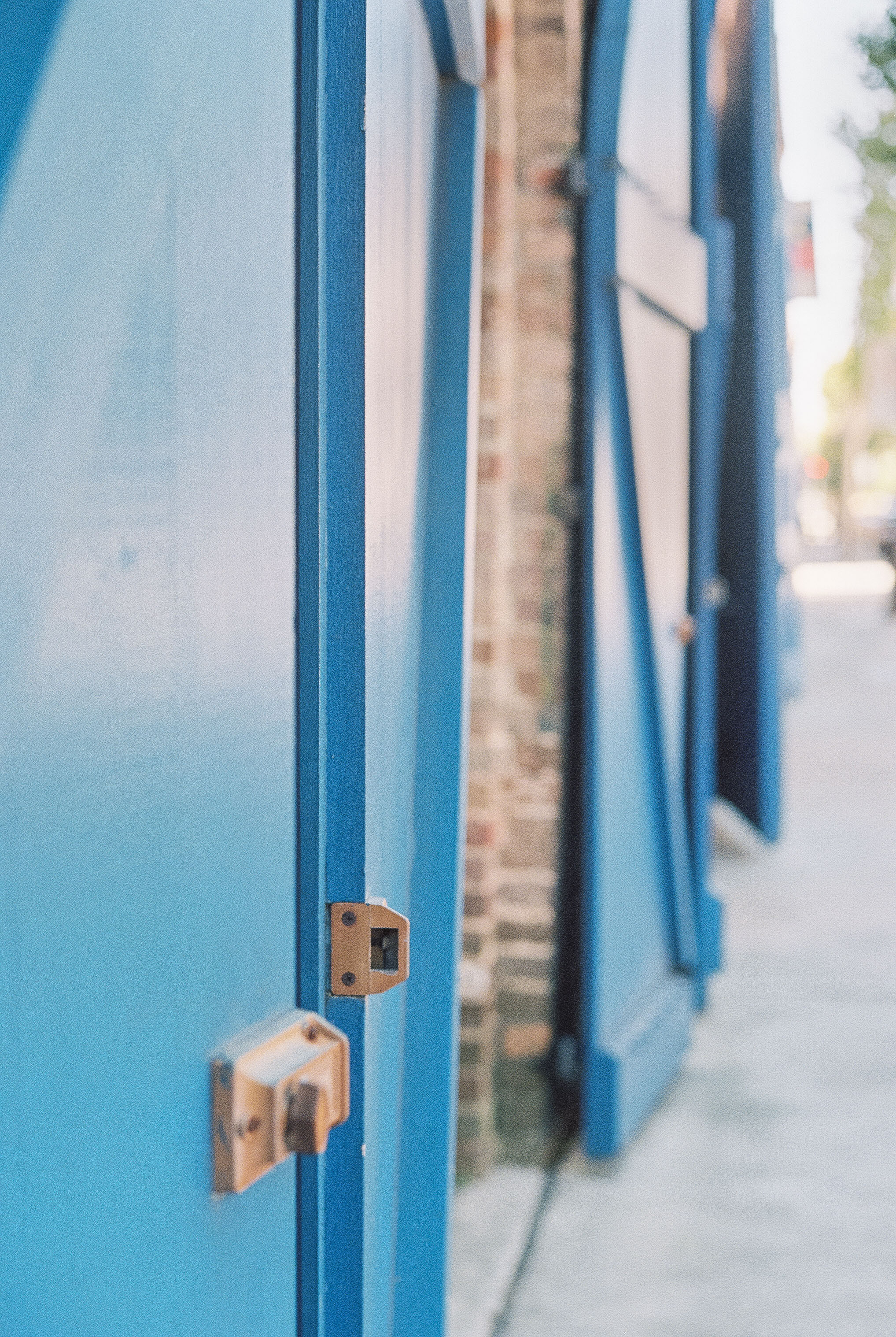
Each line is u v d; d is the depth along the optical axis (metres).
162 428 0.87
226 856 0.98
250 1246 1.04
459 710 1.86
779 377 9.59
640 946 3.87
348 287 1.18
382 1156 1.65
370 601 1.40
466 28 1.80
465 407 1.90
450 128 1.92
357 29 1.18
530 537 3.39
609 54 3.29
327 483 1.20
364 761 1.21
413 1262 1.87
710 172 4.32
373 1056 1.53
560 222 3.32
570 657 3.46
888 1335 2.71
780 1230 3.12
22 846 0.73
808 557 44.44
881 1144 3.56
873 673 14.34
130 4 0.79
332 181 1.19
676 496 4.17
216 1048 0.98
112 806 0.82
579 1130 3.62
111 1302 0.83
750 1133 3.63
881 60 15.14
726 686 6.69
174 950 0.91
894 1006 4.59
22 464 0.71
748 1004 4.63
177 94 0.86
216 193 0.93
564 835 3.51
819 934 5.42
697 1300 2.83
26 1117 0.74
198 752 0.93
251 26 0.98
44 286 0.72
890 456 47.25
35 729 0.74
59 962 0.77
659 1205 3.25
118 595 0.82
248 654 1.01
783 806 7.26
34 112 0.70
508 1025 3.45
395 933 1.24
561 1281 2.90
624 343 3.45
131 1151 0.85
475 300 1.95
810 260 8.61
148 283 0.84
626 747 3.68
